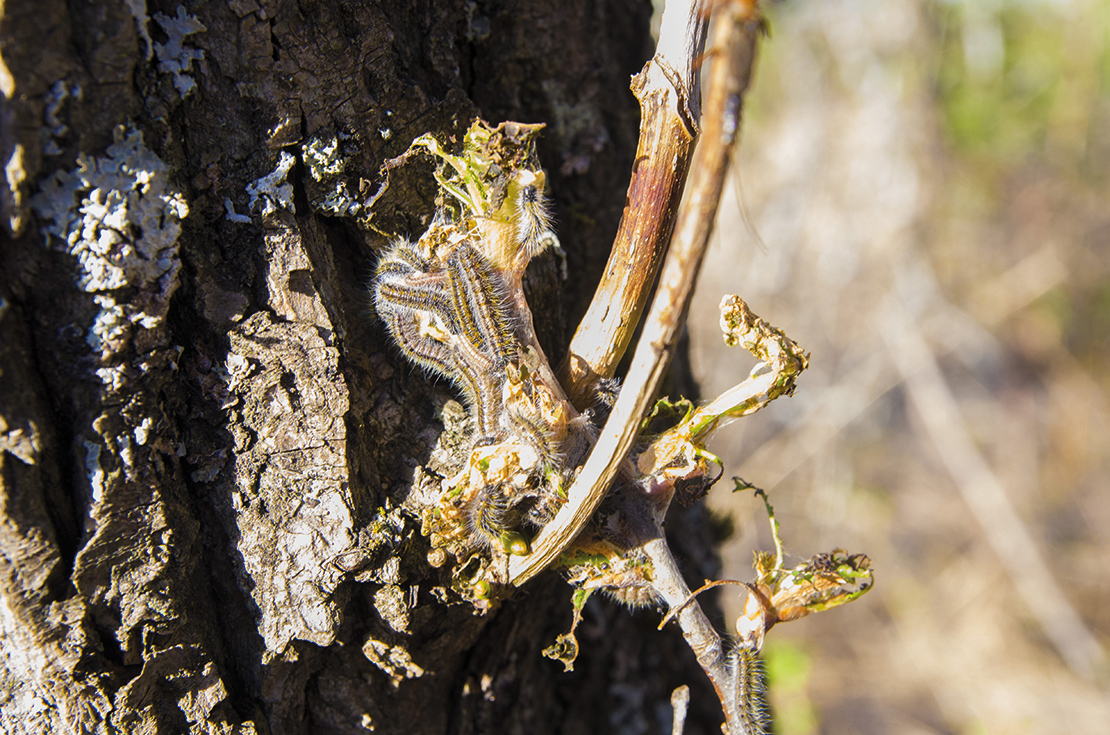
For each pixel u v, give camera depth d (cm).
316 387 45
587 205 52
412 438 47
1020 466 148
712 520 59
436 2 47
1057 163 167
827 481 140
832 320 158
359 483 46
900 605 129
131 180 43
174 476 45
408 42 47
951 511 140
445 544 45
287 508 45
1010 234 169
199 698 45
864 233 159
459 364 45
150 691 45
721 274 161
